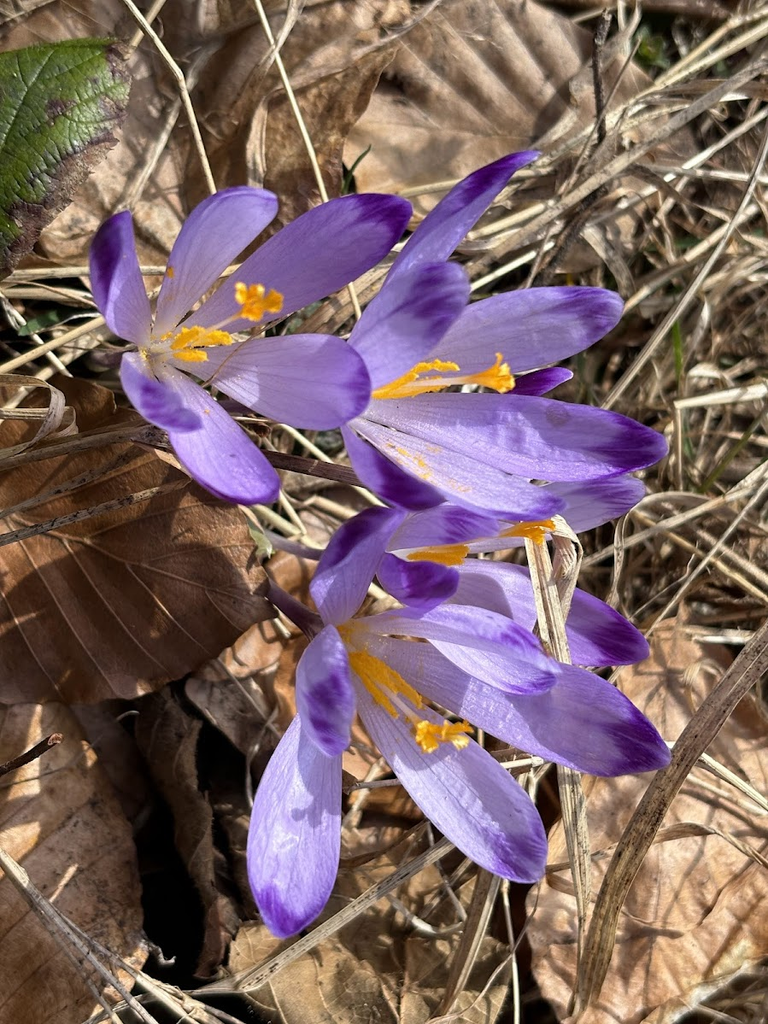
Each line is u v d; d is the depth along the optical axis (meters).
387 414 0.13
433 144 0.19
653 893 0.16
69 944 0.13
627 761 0.13
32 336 0.17
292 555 0.17
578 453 0.13
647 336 0.21
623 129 0.20
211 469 0.11
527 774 0.15
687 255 0.21
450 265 0.11
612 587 0.18
